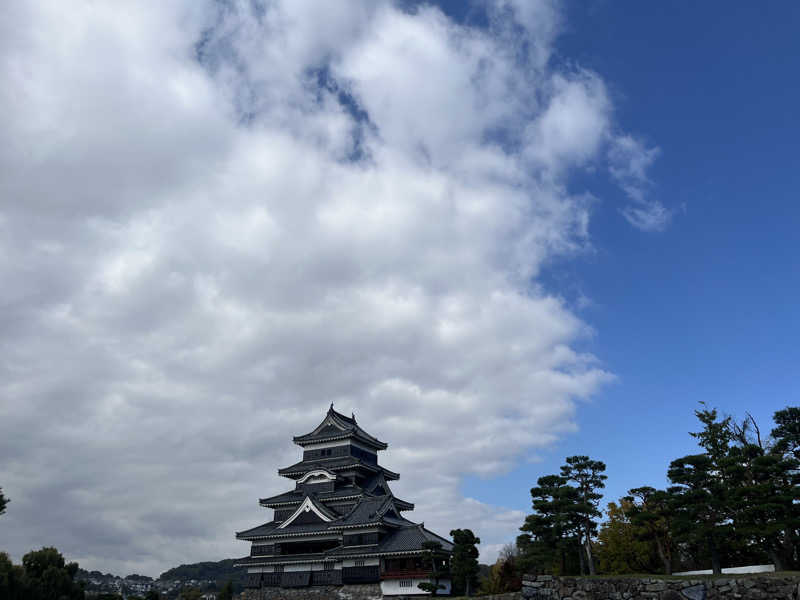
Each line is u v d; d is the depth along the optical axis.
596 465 63.34
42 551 73.50
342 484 93.06
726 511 52.91
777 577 43.59
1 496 66.88
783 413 61.28
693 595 45.59
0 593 62.00
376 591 73.81
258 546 87.50
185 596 133.12
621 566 66.62
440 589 71.06
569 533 61.59
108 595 101.56
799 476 53.94
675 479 54.66
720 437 59.75
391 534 79.81
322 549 85.00
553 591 51.59
